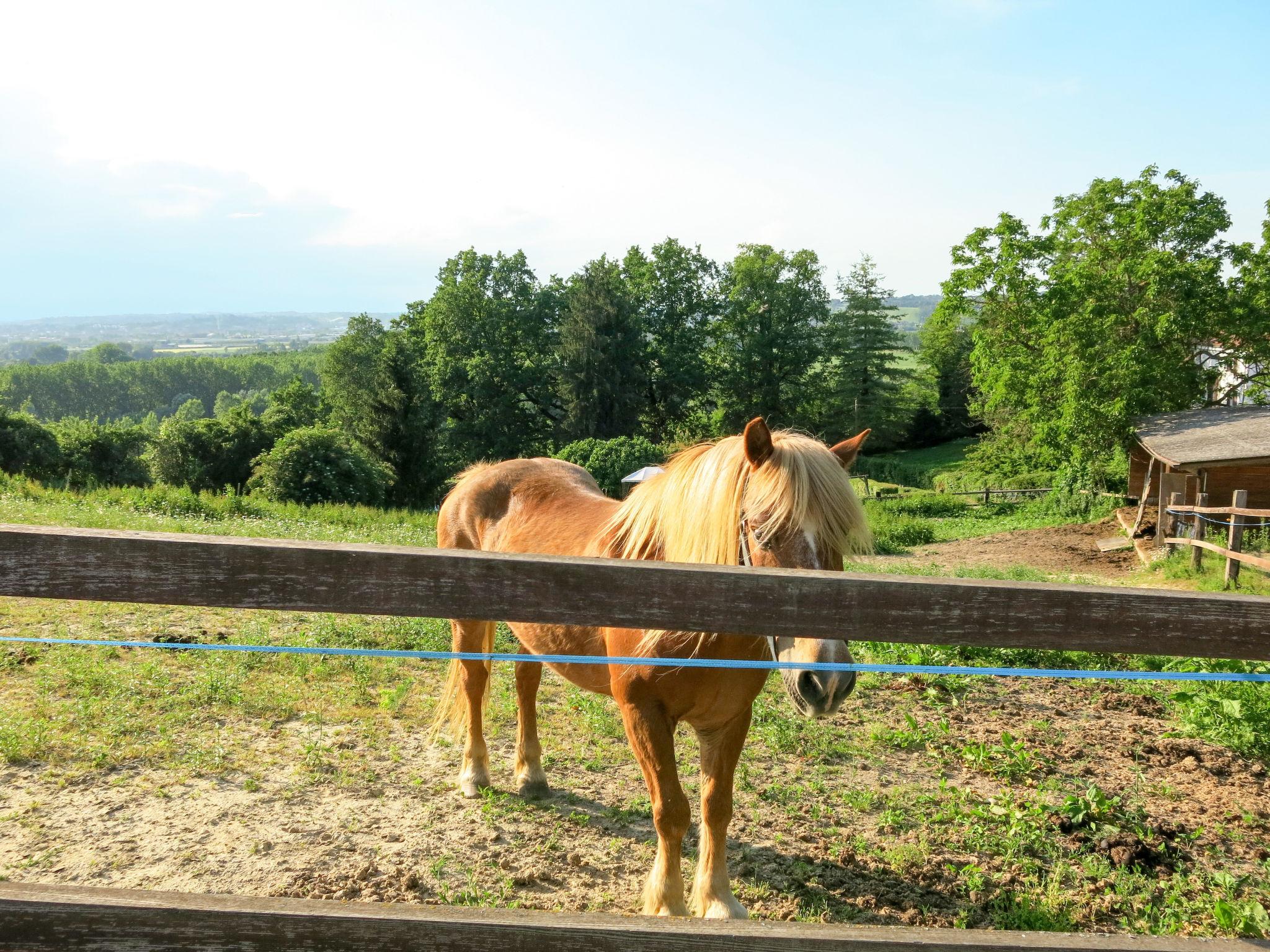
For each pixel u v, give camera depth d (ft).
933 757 16.06
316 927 5.06
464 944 5.13
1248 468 56.70
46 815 12.31
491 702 17.83
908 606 4.99
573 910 10.80
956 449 205.26
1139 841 12.71
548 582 4.96
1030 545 68.13
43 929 4.99
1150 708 19.26
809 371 197.06
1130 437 80.07
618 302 163.53
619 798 13.96
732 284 184.24
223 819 12.50
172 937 5.02
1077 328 82.07
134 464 112.88
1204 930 10.68
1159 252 82.48
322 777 14.05
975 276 89.81
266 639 20.99
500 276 171.53
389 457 136.67
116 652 19.17
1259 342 83.15
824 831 13.07
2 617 21.65
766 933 5.21
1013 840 12.64
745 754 15.88
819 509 8.34
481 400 156.97
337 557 4.91
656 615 5.00
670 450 11.53
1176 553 50.96
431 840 12.32
